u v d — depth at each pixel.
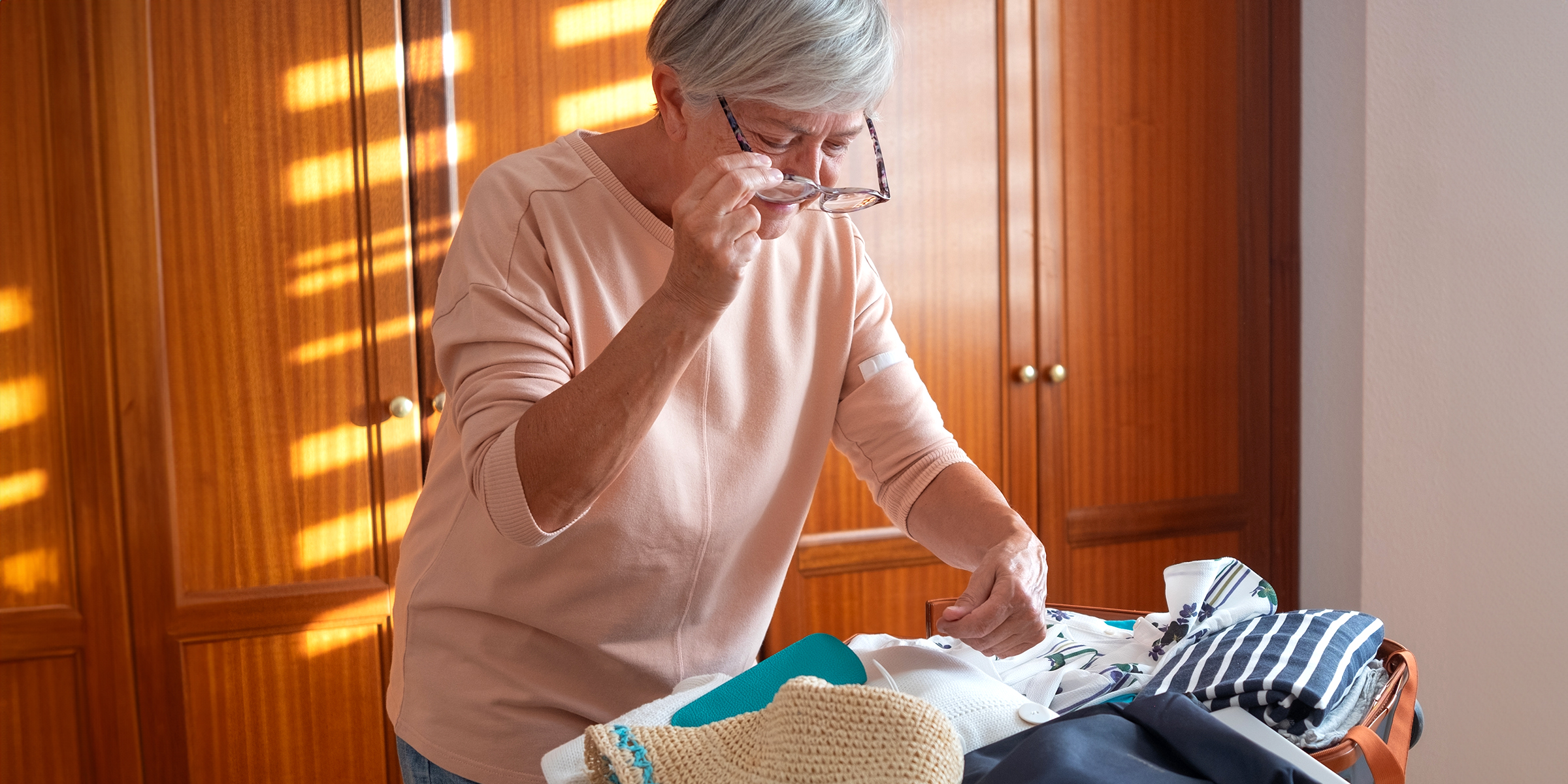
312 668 1.87
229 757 1.84
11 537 1.73
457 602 0.93
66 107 1.72
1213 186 2.32
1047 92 2.17
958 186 2.13
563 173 0.92
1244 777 0.59
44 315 1.73
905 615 2.17
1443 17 2.05
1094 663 0.91
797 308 1.00
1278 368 2.39
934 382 2.14
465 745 0.91
